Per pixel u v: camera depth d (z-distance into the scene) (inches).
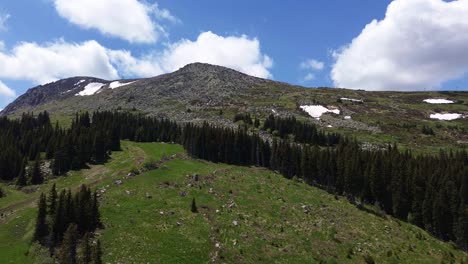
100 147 4810.5
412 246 3117.6
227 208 3225.9
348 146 4820.4
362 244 2970.0
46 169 4407.0
